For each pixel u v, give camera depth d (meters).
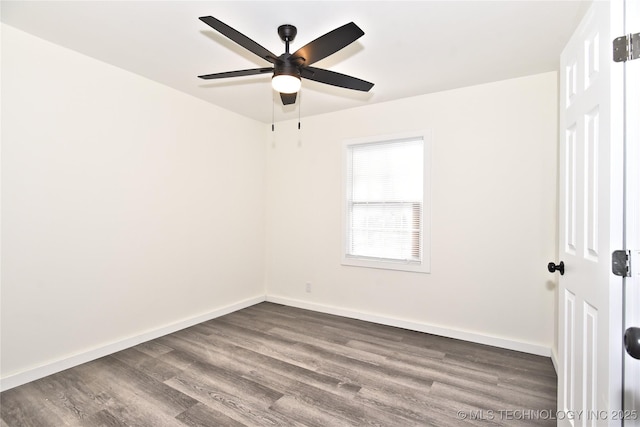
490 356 2.62
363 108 3.53
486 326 2.88
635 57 1.02
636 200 1.02
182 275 3.22
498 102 2.84
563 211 1.60
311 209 3.90
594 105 1.20
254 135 4.09
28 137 2.16
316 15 1.91
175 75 2.81
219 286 3.63
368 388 2.12
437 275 3.10
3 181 2.06
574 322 1.42
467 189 2.97
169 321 3.09
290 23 1.99
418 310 3.21
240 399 1.99
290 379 2.23
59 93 2.31
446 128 3.06
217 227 3.60
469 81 2.85
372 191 3.53
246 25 2.02
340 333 3.12
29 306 2.17
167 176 3.06
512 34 2.10
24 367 2.15
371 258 3.53
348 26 1.58
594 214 1.20
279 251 4.17
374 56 2.41
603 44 1.12
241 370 2.36
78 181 2.42
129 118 2.75
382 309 3.40
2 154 2.05
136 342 2.79
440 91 3.09
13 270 2.10
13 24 2.05
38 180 2.21
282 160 4.14
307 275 3.94
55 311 2.30
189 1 1.80
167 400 1.97
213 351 2.69
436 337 3.03
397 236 3.38
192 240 3.31
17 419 1.79
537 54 2.36
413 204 3.30
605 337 1.07
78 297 2.43
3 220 2.06
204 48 2.34
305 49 1.80
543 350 2.63
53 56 2.28
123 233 2.71
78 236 2.42
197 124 3.35
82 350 2.45
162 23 2.03
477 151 2.93
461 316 2.99
